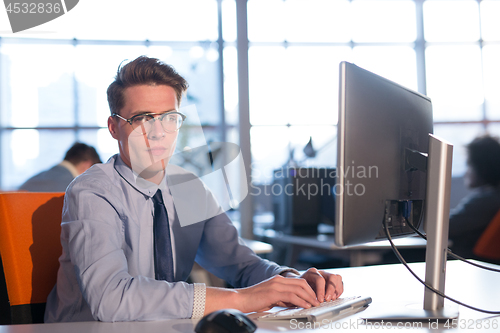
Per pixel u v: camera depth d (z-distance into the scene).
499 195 2.57
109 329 0.72
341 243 0.74
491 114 5.93
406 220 0.88
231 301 0.81
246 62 5.63
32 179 3.14
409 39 5.89
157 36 5.55
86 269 0.85
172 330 0.71
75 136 5.43
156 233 1.10
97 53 5.42
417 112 0.94
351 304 0.81
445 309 0.79
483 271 1.23
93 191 1.00
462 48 5.91
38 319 1.12
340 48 5.82
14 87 5.28
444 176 0.79
